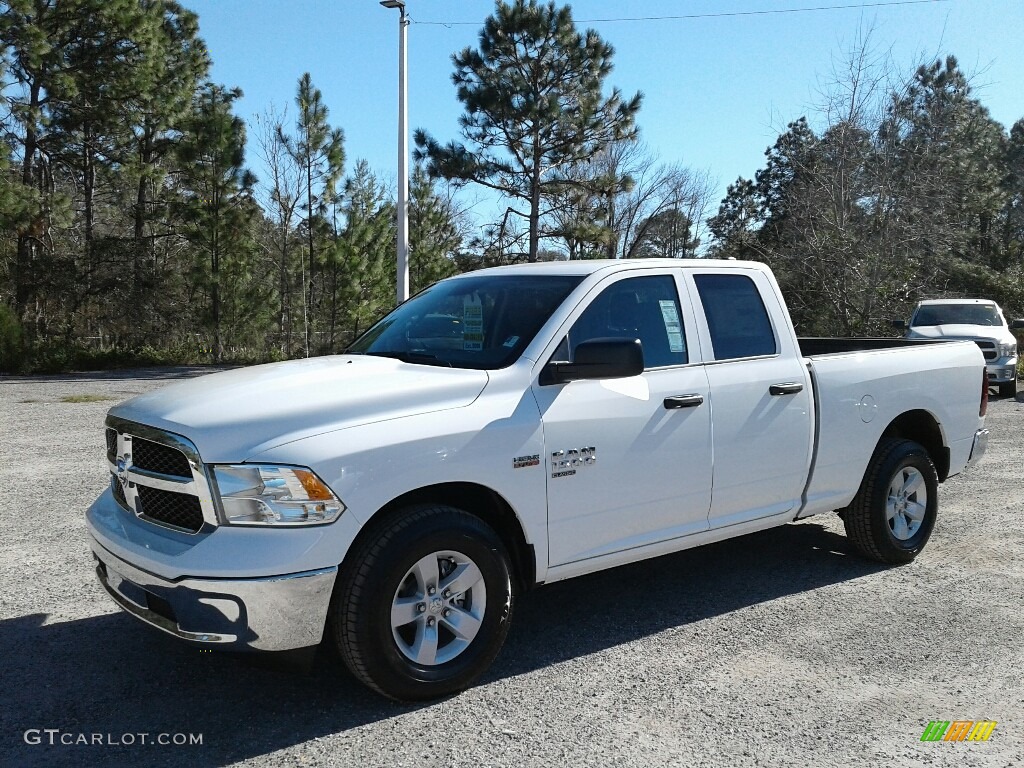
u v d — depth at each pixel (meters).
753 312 5.03
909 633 4.50
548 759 3.22
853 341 7.07
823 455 5.16
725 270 5.00
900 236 22.72
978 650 4.27
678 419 4.43
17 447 9.84
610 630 4.55
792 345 5.11
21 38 22.84
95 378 21.53
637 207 36.59
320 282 30.58
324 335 31.55
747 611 4.83
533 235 26.91
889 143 22.64
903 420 5.88
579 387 4.14
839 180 22.75
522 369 4.01
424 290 5.34
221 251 28.17
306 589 3.30
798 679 3.94
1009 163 50.91
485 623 3.81
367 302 29.22
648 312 4.55
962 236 24.25
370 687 3.57
